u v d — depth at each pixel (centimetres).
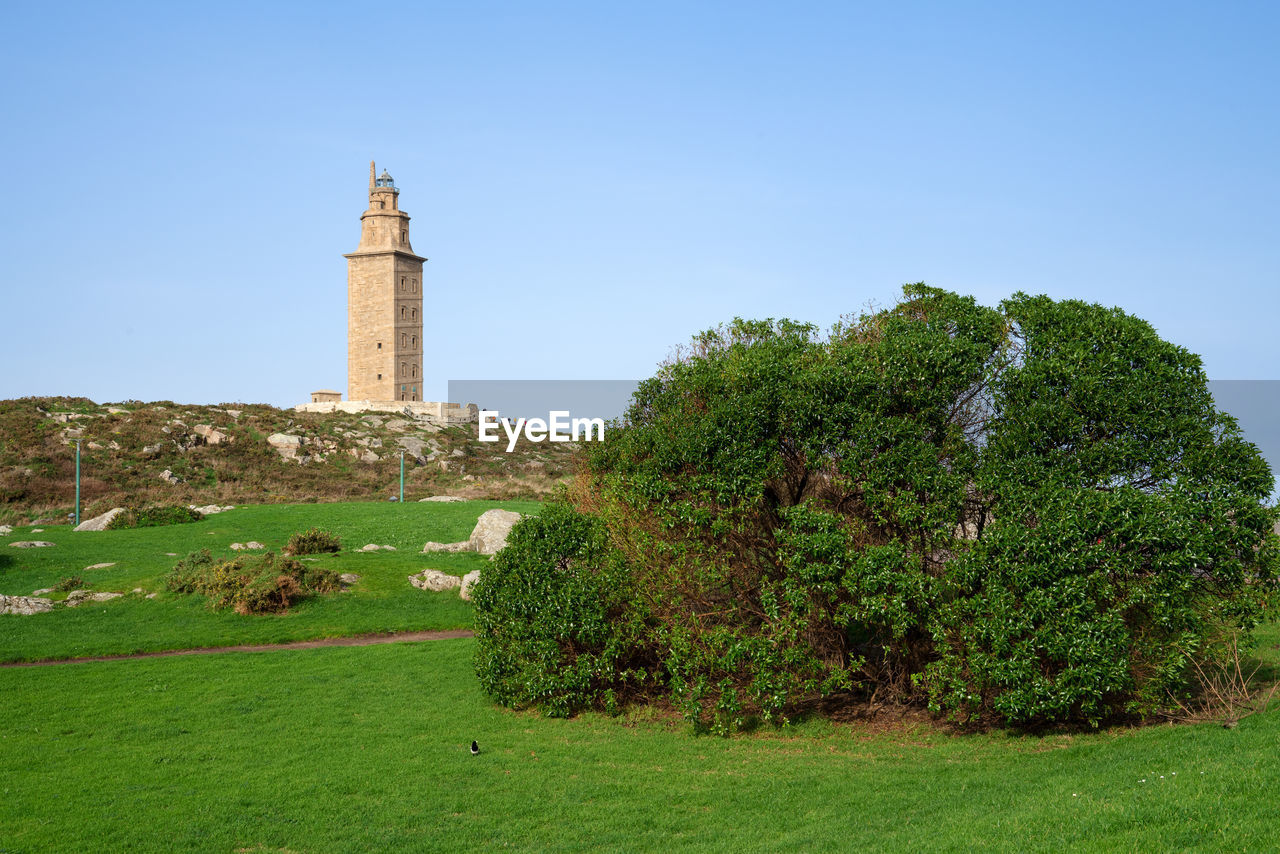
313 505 5400
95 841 1348
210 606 3138
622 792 1585
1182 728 1691
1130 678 1686
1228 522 1705
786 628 1867
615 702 2073
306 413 10238
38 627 2936
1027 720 1861
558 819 1461
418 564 3691
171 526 4694
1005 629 1670
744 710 2023
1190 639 1677
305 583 3297
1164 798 1158
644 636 2100
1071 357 1842
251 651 2748
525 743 1883
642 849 1326
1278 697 1805
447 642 2838
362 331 12019
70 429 8112
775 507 2047
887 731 1905
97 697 2222
